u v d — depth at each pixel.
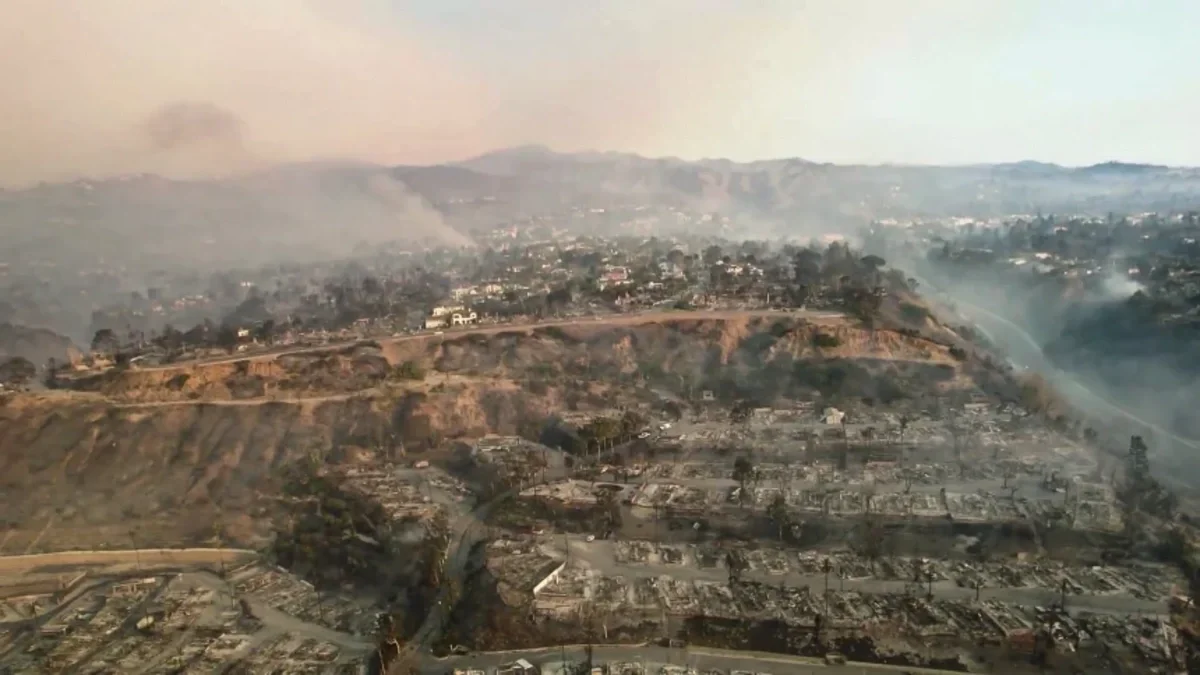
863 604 132.38
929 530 155.50
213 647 134.00
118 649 135.25
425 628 136.50
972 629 124.06
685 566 148.38
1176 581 135.12
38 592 157.38
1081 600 130.75
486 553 154.75
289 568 163.12
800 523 160.12
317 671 125.44
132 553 170.75
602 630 128.25
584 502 175.75
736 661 119.25
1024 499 164.88
